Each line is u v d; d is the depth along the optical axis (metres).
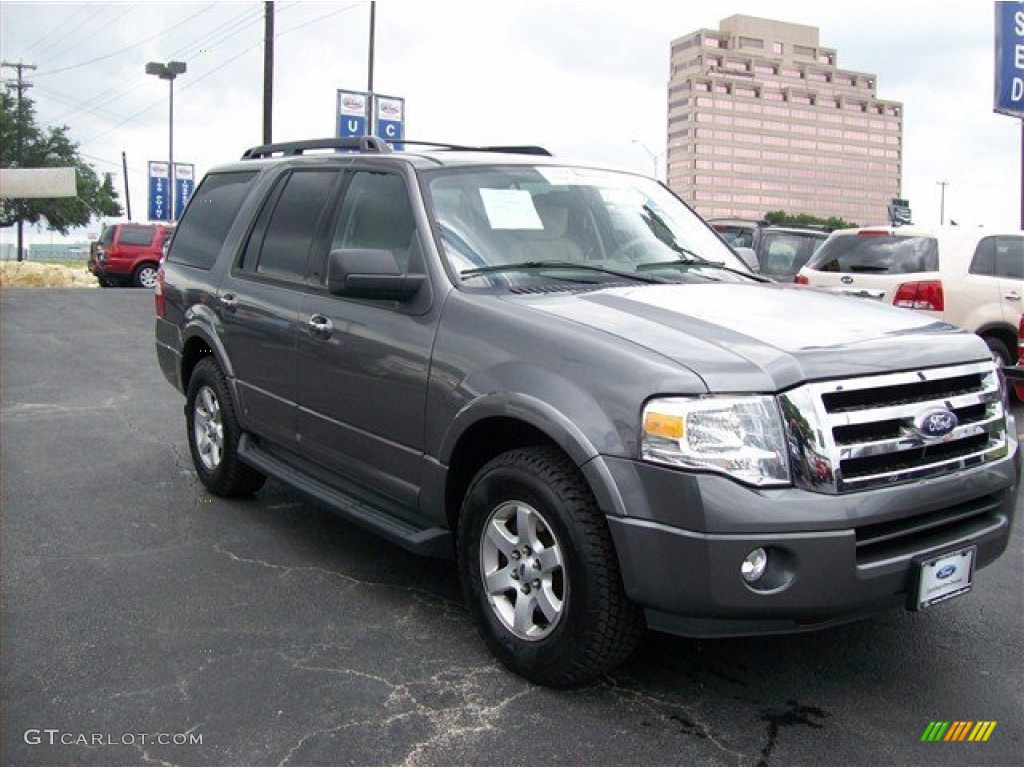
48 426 7.96
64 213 61.34
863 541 3.16
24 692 3.47
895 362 3.36
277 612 4.20
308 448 4.77
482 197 4.39
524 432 3.64
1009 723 3.38
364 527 4.33
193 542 5.09
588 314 3.63
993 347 9.44
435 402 3.86
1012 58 13.74
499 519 3.65
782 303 3.95
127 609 4.21
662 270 4.49
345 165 4.94
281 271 5.10
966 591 3.49
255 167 5.87
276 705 3.40
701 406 3.09
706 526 3.03
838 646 3.97
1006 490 3.69
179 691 3.49
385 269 3.98
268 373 5.06
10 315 16.84
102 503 5.77
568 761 3.08
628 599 3.24
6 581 4.52
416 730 3.24
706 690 3.56
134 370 11.05
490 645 3.67
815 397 3.15
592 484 3.20
